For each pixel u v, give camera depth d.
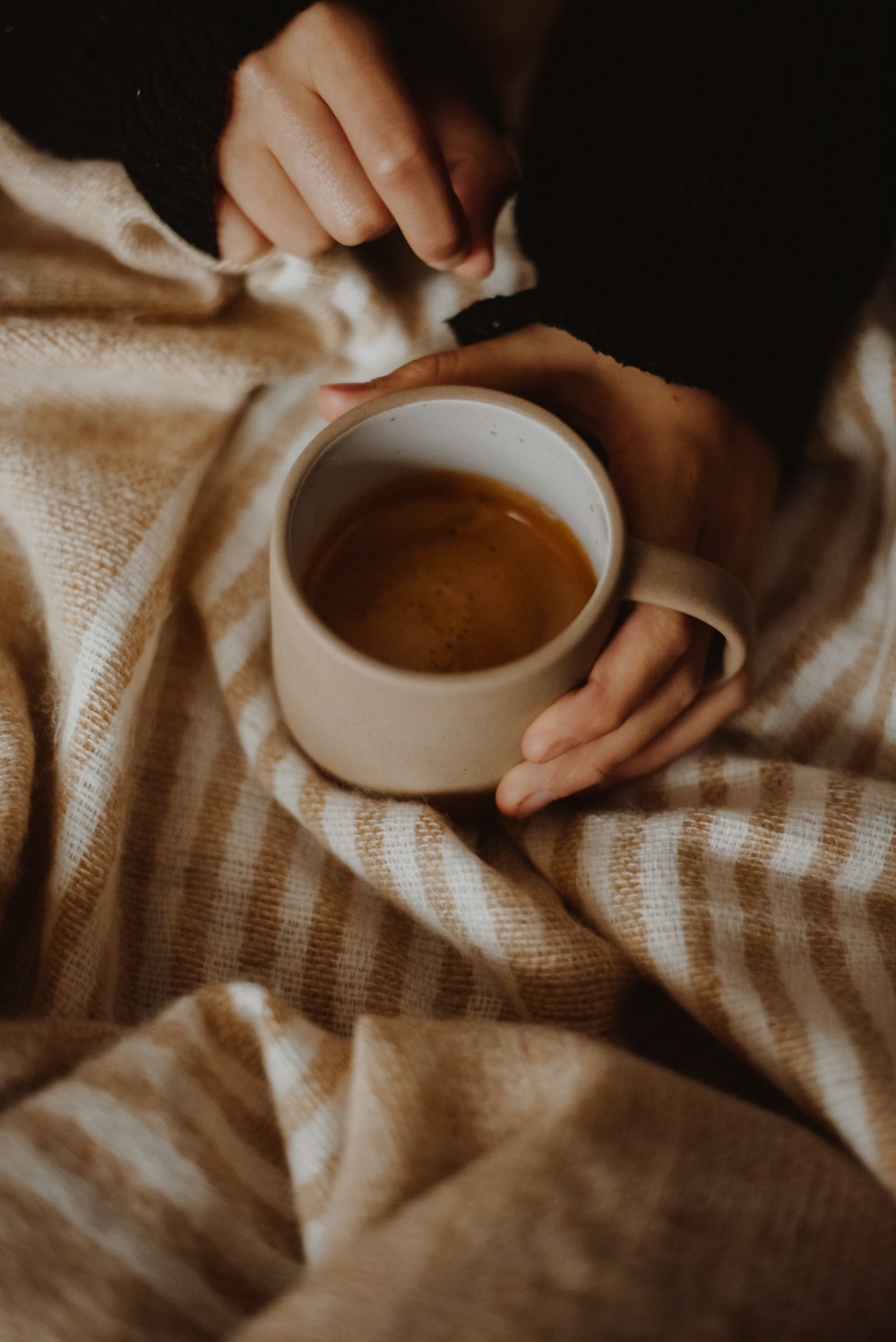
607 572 0.44
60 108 0.56
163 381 0.55
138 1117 0.41
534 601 0.49
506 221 0.60
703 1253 0.37
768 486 0.54
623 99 0.59
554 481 0.48
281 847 0.52
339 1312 0.36
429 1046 0.42
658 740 0.52
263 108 0.51
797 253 0.54
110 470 0.53
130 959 0.50
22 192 0.57
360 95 0.49
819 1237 0.38
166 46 0.52
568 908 0.51
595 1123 0.39
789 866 0.50
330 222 0.51
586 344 0.52
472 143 0.55
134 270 0.56
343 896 0.51
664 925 0.48
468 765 0.47
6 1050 0.43
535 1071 0.42
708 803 0.52
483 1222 0.37
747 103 0.54
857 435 0.59
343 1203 0.39
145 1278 0.38
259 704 0.52
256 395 0.58
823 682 0.56
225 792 0.52
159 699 0.54
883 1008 0.47
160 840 0.51
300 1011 0.49
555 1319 0.36
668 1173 0.38
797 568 0.58
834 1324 0.38
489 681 0.43
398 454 0.49
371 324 0.57
